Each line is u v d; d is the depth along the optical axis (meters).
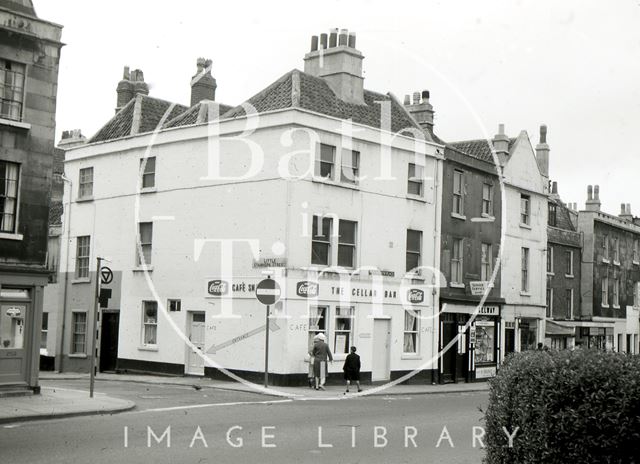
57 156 41.38
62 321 34.44
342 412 19.80
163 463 11.88
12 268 20.45
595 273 49.72
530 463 8.02
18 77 21.39
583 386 7.70
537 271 41.78
